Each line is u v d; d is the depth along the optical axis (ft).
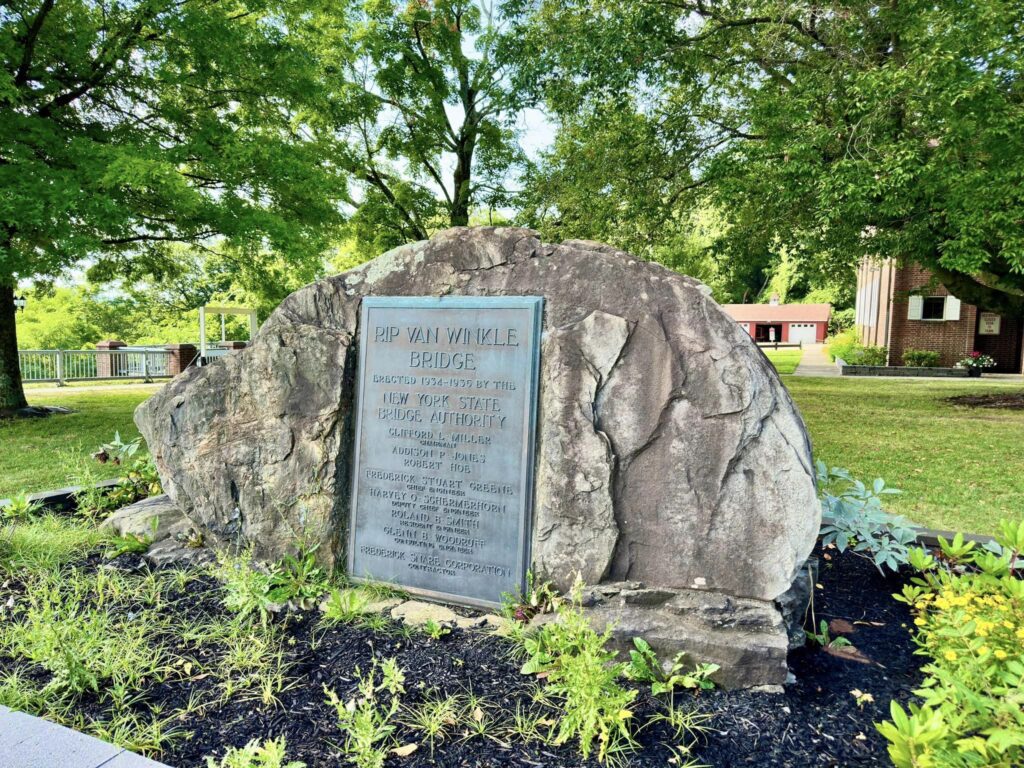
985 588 9.64
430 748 7.36
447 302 11.49
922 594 10.58
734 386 9.78
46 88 28.63
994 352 74.28
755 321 168.96
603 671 7.72
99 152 24.94
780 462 9.56
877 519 12.34
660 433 10.12
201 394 13.01
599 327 10.47
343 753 7.29
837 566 13.10
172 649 9.58
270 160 29.58
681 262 81.87
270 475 12.50
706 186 46.34
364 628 10.30
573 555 10.47
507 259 11.41
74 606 10.09
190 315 106.83
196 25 27.61
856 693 8.48
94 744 6.94
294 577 11.65
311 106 36.47
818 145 32.55
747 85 44.50
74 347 110.83
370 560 12.00
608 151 45.01
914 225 34.37
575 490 10.44
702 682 8.51
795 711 8.11
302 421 12.32
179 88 31.12
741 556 9.70
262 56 30.71
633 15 36.60
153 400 13.41
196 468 13.01
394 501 11.84
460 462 11.32
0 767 6.52
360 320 12.26
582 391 10.49
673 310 10.21
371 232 55.98
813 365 90.53
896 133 32.40
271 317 12.67
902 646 9.80
